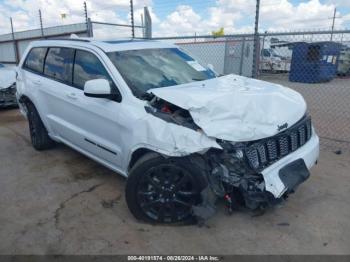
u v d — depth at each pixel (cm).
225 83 374
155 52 436
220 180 298
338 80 1725
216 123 291
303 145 349
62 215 358
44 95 487
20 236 323
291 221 340
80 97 405
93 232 327
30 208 374
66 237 320
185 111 312
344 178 439
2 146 591
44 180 445
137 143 318
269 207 361
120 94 354
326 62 1566
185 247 303
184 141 288
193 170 299
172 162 303
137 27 885
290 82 1622
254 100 313
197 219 318
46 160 516
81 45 430
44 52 513
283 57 1823
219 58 1788
